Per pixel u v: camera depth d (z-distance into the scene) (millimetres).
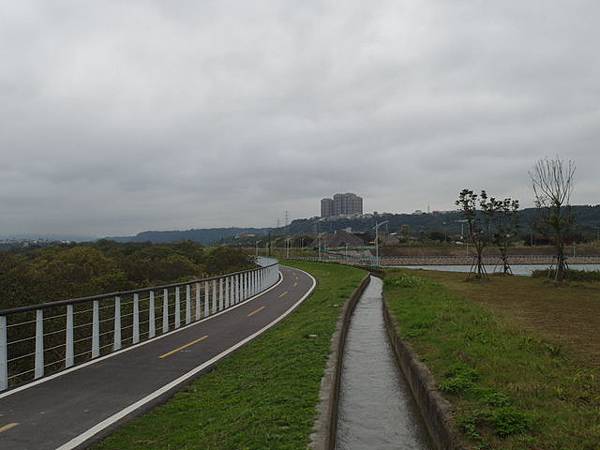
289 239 137750
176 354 12367
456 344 10273
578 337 11938
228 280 23859
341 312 17797
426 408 7574
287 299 26625
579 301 20312
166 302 16438
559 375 7902
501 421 5762
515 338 10953
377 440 7180
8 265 29016
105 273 36906
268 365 10250
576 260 81250
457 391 7227
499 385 7340
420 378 8297
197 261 62156
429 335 11664
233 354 12281
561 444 5234
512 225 38469
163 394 8844
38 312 10281
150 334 15078
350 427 7719
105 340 21266
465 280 34344
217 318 19281
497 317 15133
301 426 6320
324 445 5719
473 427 5793
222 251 67062
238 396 8281
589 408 6309
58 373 10438
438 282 32625
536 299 21266
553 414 6086
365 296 29250
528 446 5254
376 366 11656
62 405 8250
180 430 7031
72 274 35281
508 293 24203
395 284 28688
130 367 10969
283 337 13664
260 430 6215
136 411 7914
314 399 7402
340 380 10133
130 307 20469
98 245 61906
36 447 6500
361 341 14812
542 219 30859
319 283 38719
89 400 8523
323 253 106500
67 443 6633
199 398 8609
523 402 6535
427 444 7008
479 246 35562
